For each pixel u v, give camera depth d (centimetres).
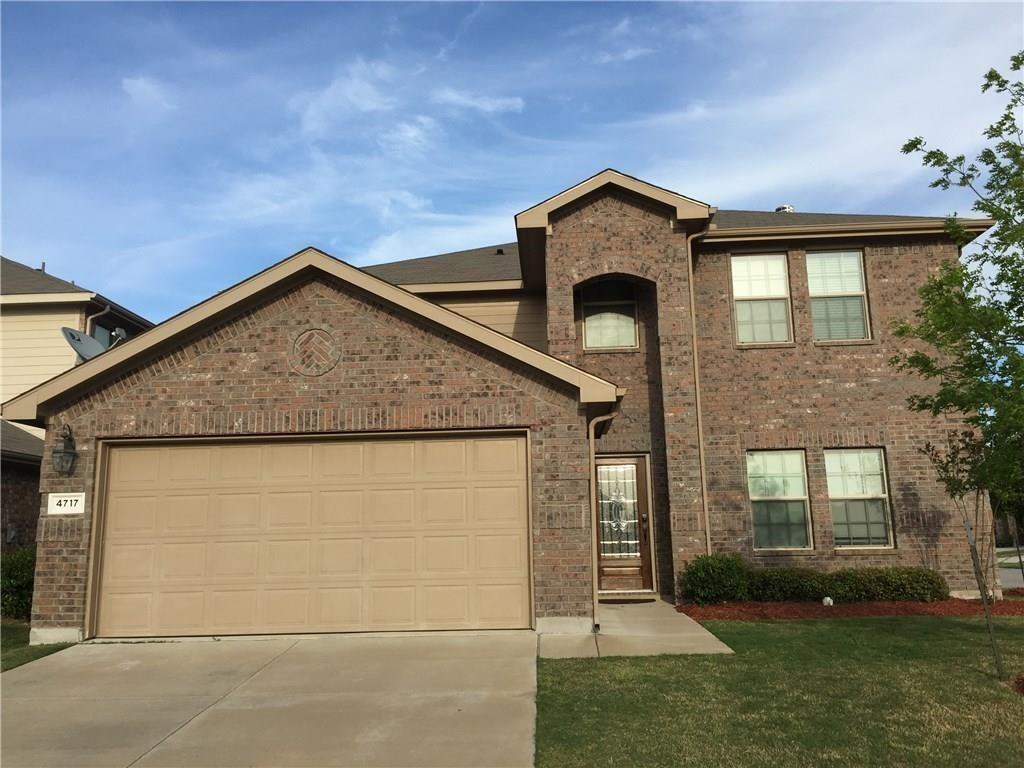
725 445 1309
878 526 1295
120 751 583
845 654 823
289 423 973
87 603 940
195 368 988
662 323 1291
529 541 955
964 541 1267
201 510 973
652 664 787
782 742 557
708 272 1372
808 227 1350
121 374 988
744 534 1278
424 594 951
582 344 1374
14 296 1622
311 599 952
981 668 752
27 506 1502
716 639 909
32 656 866
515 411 966
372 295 988
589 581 934
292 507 971
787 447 1309
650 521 1294
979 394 796
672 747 552
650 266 1305
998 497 899
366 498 971
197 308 974
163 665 824
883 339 1337
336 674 777
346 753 570
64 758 571
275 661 831
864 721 599
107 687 750
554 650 852
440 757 555
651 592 1267
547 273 1309
